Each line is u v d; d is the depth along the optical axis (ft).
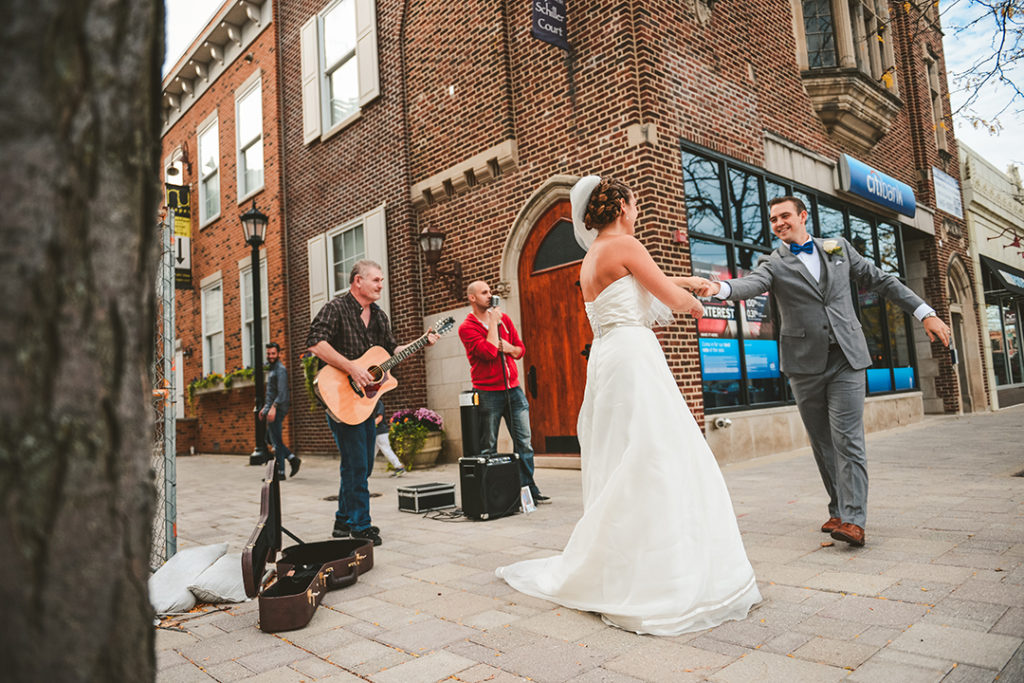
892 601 8.52
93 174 2.59
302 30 38.99
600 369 9.31
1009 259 55.98
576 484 20.85
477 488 15.92
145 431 2.89
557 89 25.35
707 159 25.52
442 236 29.19
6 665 2.31
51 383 2.44
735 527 8.91
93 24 2.58
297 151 40.11
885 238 38.73
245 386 42.93
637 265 9.21
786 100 30.53
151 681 2.87
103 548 2.60
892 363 37.35
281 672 7.56
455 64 29.37
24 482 2.37
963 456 21.63
